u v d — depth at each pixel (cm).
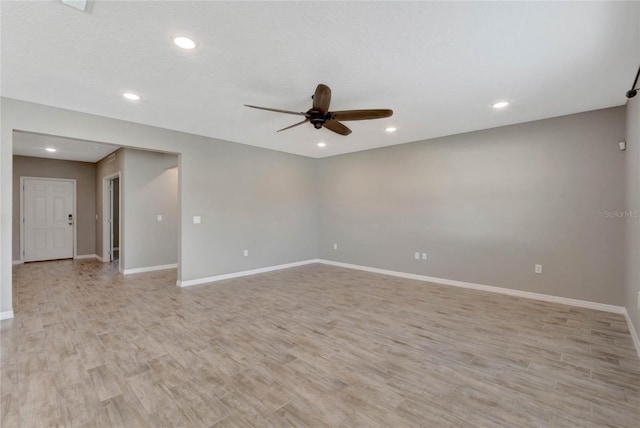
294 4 179
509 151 432
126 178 564
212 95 320
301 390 209
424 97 324
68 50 231
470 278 473
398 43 221
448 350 268
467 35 212
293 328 316
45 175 703
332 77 277
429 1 176
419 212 531
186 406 192
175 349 268
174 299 414
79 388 209
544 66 257
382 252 586
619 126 354
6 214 329
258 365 242
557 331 307
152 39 216
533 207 414
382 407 192
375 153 595
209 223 514
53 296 423
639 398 200
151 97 326
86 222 758
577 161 381
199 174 500
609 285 363
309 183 691
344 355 259
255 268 585
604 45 224
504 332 306
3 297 331
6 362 243
